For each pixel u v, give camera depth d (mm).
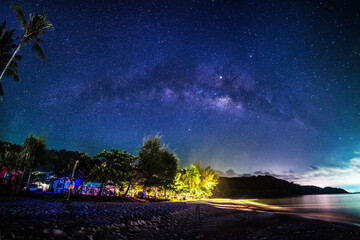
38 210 11688
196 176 55438
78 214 10875
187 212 17828
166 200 39938
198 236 8422
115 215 11367
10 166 24078
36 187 39812
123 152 31781
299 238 8250
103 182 29609
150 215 12695
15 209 11523
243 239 8039
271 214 18156
